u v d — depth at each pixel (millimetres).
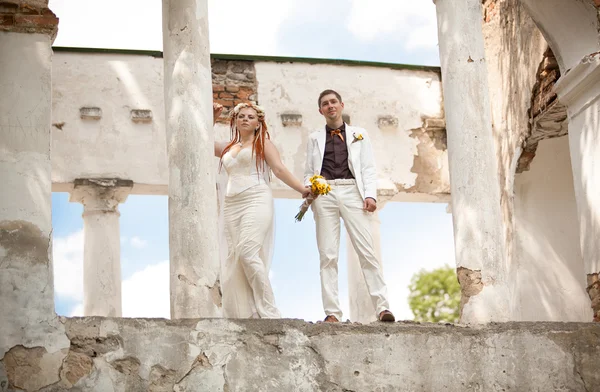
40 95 9680
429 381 9383
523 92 14102
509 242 14312
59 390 8781
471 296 10312
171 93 10180
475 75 10938
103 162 14242
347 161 10812
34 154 9508
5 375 8789
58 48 14461
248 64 15109
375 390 9250
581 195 11883
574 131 12070
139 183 14305
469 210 10531
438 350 9477
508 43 14602
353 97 15391
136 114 14453
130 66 14664
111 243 14039
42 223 9328
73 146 14195
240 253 9992
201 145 10031
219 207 10367
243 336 9133
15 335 8906
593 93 11734
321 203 10648
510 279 14188
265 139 10320
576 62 12281
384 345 9375
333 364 9234
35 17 9844
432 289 27766
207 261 9703
